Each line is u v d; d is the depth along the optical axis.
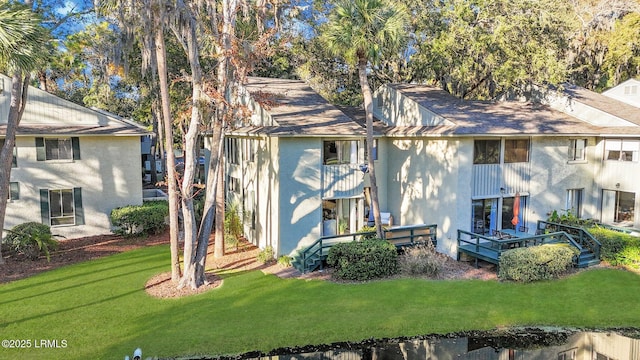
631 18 29.47
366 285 15.16
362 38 15.95
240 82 15.57
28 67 10.05
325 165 18.31
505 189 19.03
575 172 21.12
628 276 16.09
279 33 20.53
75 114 21.77
